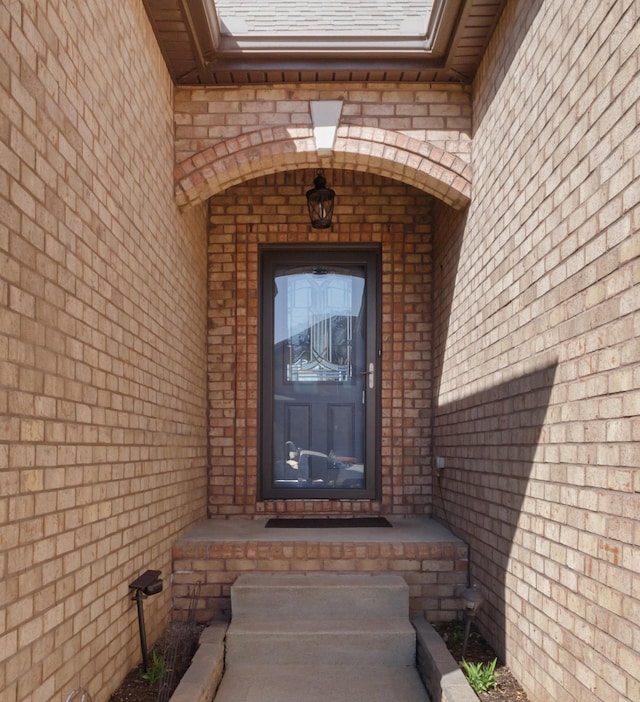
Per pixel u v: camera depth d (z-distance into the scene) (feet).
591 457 7.61
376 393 18.43
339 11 13.60
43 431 7.01
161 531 12.64
